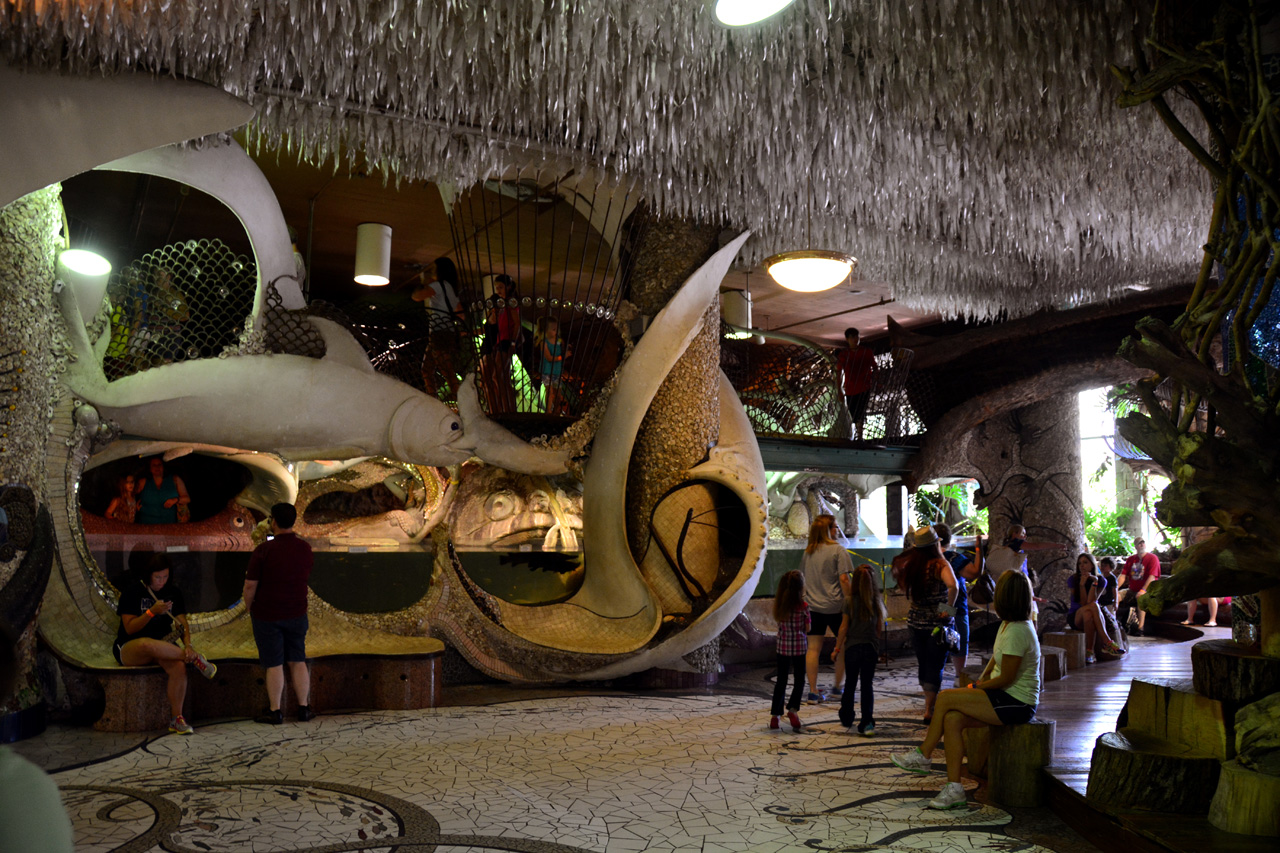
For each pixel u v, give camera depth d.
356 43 6.21
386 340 9.33
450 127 7.55
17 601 6.34
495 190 10.76
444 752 6.25
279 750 6.26
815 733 6.95
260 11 5.71
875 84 7.08
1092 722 6.50
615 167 8.25
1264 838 3.96
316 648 8.16
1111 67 5.25
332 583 8.96
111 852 4.19
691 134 7.75
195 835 4.43
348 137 7.51
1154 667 9.66
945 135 8.09
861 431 13.62
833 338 19.20
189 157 7.43
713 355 10.01
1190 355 4.28
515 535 10.83
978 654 12.00
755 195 9.01
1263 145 4.41
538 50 6.20
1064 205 9.46
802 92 7.27
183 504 9.91
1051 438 14.63
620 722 7.37
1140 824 4.14
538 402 9.62
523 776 5.62
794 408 14.33
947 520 20.77
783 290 15.45
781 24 6.18
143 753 6.12
